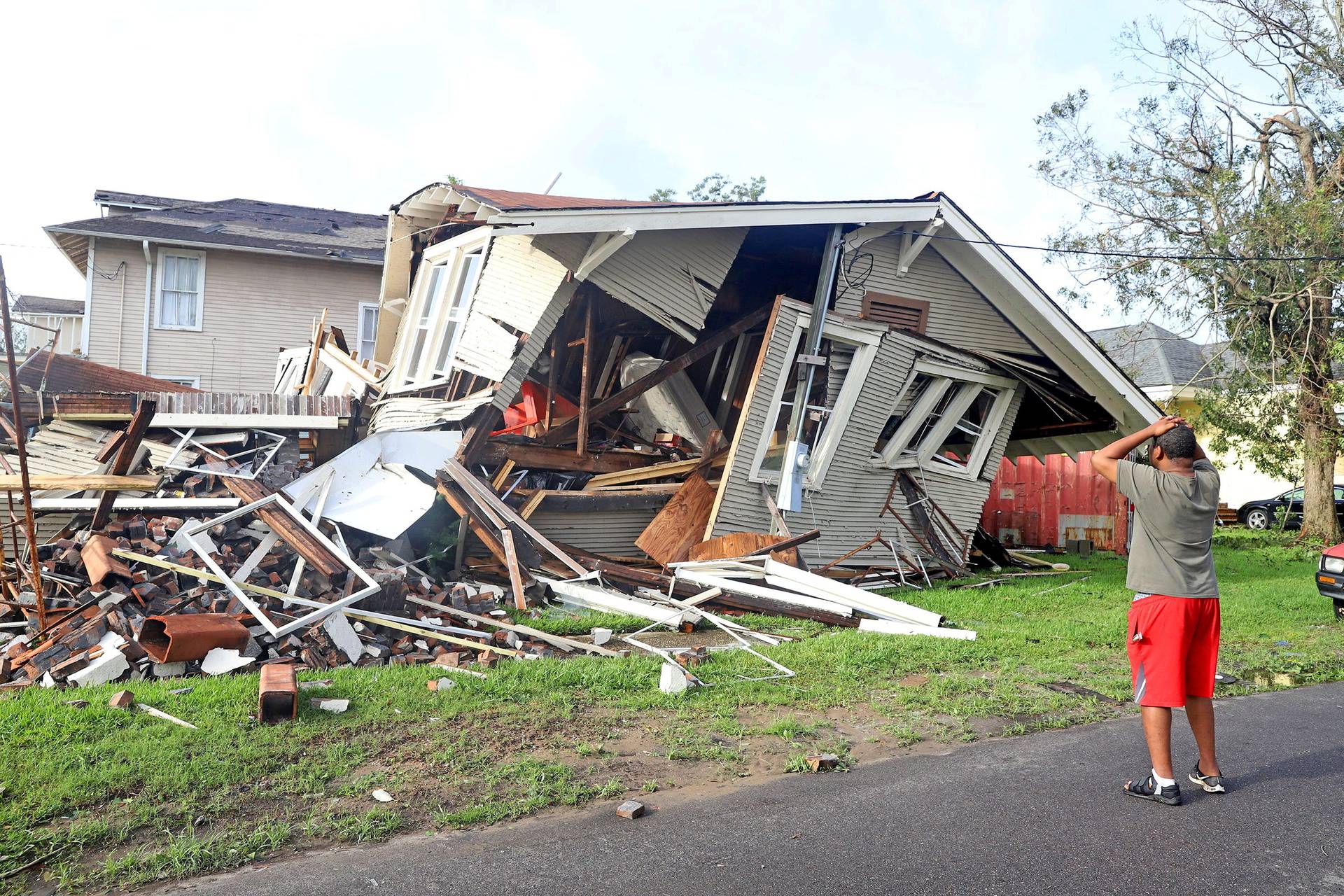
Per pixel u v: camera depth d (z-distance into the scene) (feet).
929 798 14.24
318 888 10.84
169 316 72.33
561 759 15.69
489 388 35.99
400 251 48.55
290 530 27.17
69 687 19.21
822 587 30.63
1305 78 63.82
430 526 34.96
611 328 45.11
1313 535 64.90
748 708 19.34
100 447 32.81
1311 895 10.98
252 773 14.38
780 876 11.34
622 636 26.40
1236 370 63.10
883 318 41.32
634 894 10.79
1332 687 23.03
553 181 44.88
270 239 75.36
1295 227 55.42
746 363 47.83
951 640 26.45
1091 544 58.34
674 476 40.01
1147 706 14.15
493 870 11.40
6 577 24.02
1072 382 45.14
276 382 65.36
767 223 35.81
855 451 40.86
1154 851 12.23
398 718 17.37
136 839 12.12
